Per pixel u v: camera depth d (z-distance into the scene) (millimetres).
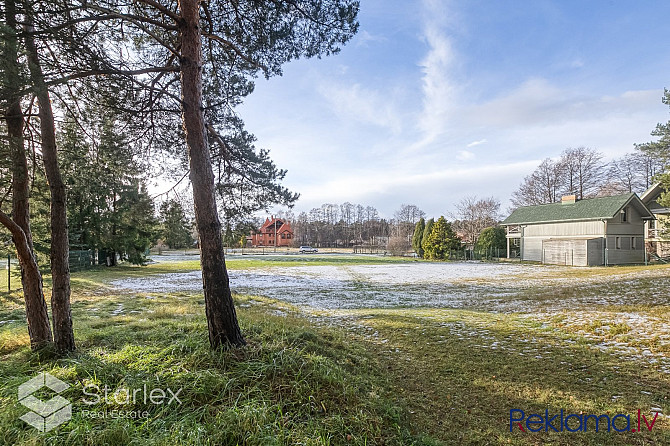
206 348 3867
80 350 4191
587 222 24781
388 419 3029
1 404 2676
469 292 13180
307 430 2523
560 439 2844
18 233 4117
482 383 4074
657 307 7359
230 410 2596
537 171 38562
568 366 4461
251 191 6363
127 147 5387
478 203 44250
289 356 3695
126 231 20891
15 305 9625
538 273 19406
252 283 17109
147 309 8734
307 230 78438
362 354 5066
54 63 3635
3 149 3936
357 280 18391
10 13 3145
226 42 5039
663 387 3727
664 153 15734
